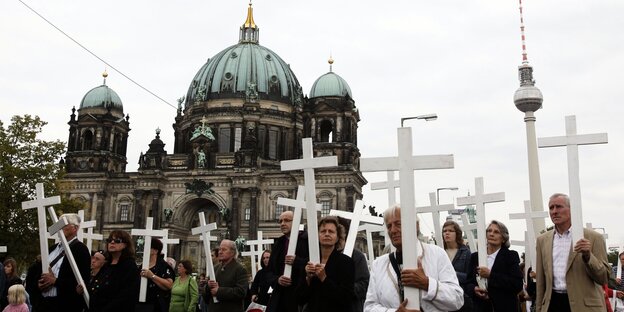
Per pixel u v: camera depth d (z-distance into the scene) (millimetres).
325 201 116188
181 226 123125
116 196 124875
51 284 16547
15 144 72500
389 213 11062
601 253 14195
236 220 117375
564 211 14477
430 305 10203
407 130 10469
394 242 10930
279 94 139250
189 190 122000
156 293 20078
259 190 119812
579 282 14023
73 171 128375
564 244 14656
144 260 20078
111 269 16172
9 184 69062
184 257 123938
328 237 12789
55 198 18328
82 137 131125
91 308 15555
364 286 14523
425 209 20391
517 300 16859
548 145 14203
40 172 71312
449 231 17969
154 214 120562
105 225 123188
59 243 18062
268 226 118000
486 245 17875
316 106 123000
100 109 133125
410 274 9867
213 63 145250
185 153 138375
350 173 115875
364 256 15289
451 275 10625
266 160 129625
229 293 19953
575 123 14016
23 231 69875
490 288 16609
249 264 101500
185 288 21953
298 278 14055
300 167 13141
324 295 12117
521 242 25688
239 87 137500
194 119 137250
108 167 129375
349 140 121875
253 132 131625
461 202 19359
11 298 20016
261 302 18406
